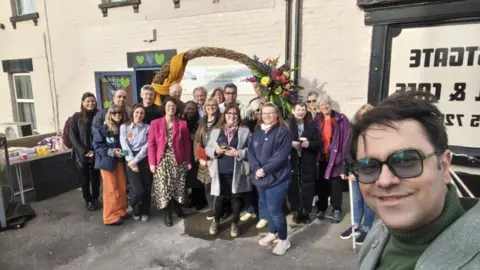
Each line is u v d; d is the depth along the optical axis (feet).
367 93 14.34
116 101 12.65
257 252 10.22
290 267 9.36
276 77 13.17
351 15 14.17
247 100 16.96
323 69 15.11
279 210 9.71
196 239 11.23
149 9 19.01
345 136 11.05
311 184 11.81
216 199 11.35
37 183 15.03
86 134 13.39
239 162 10.86
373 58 13.87
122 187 12.77
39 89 24.36
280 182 9.41
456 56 12.45
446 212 2.43
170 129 11.83
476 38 12.01
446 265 2.11
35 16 22.97
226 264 9.63
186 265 9.66
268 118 9.50
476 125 12.45
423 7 12.54
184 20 18.11
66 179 16.37
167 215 12.34
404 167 2.39
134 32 19.70
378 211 2.60
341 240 10.76
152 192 16.17
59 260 10.12
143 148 11.96
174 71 15.39
